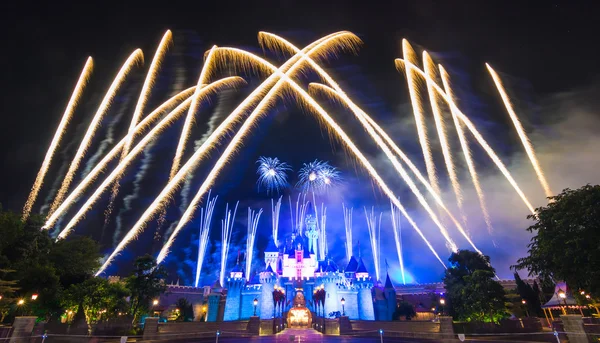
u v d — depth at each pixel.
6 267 39.62
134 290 52.38
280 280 87.56
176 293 91.88
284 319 75.12
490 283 47.25
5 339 24.92
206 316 90.94
